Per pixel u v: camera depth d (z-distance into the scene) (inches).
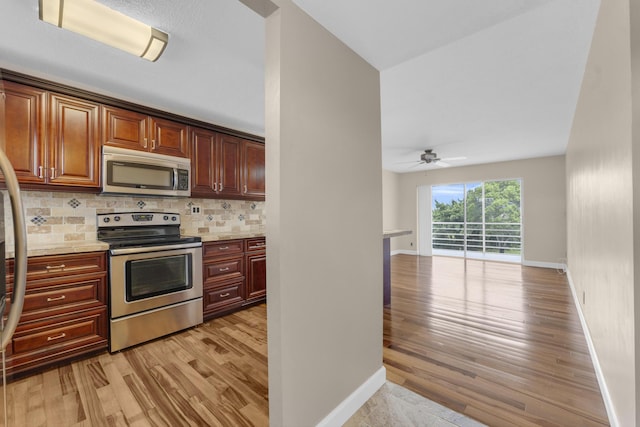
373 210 70.7
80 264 85.0
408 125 139.3
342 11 52.6
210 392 70.4
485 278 184.4
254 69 82.7
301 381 51.6
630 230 43.6
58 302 81.1
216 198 128.8
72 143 88.1
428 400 66.6
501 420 59.9
